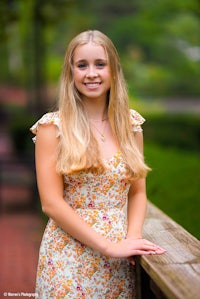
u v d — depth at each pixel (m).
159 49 22.55
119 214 2.46
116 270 2.43
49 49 22.83
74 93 2.45
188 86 26.14
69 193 2.44
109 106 2.48
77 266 2.38
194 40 15.85
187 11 11.52
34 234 6.68
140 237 2.43
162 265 2.09
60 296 2.37
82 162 2.32
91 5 22.14
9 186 10.56
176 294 1.77
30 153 11.28
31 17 12.02
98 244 2.28
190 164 6.44
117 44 22.95
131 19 17.34
